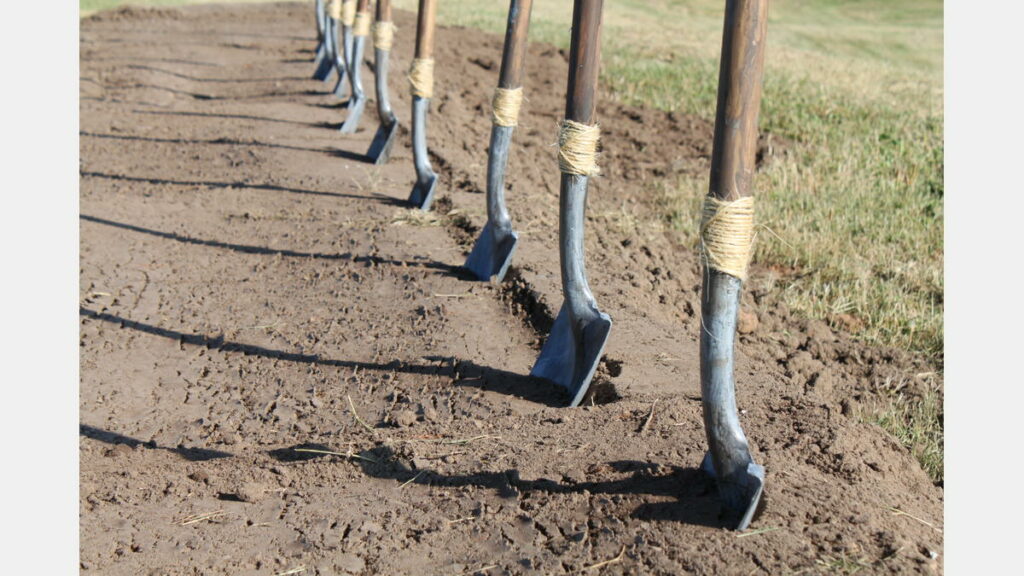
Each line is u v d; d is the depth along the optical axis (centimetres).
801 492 489
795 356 784
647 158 1496
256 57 2308
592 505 495
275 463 578
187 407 675
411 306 830
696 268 1010
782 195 1241
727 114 444
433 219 1061
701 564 438
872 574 423
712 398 468
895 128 1598
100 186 1227
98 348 768
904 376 772
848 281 984
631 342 719
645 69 2136
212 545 484
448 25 2802
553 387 677
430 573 458
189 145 1446
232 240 1023
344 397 680
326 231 1038
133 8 3009
